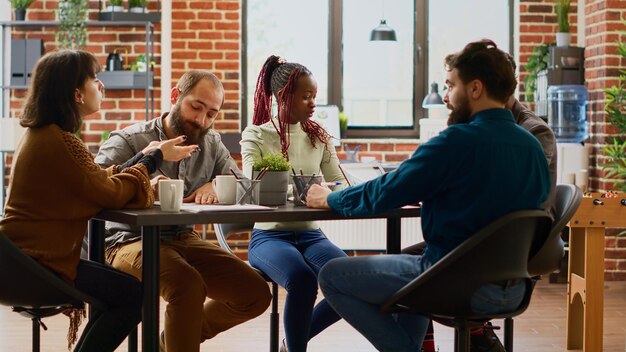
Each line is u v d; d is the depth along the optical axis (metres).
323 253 3.44
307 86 3.58
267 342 4.61
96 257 3.14
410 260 2.71
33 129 2.77
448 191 2.58
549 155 3.51
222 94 3.39
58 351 4.36
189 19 7.04
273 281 3.54
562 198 3.19
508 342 3.56
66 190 2.72
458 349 2.66
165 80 6.99
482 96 2.62
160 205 2.76
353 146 7.24
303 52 7.42
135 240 3.29
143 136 3.40
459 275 2.50
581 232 4.48
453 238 2.58
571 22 7.25
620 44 6.32
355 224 7.05
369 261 2.75
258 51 7.38
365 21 7.45
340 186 3.61
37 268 2.60
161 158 2.95
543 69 7.03
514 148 2.57
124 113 6.91
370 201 2.66
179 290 2.99
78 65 2.78
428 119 7.23
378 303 2.74
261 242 3.50
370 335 2.75
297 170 3.62
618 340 4.68
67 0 6.69
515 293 2.63
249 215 2.69
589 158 6.78
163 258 3.05
